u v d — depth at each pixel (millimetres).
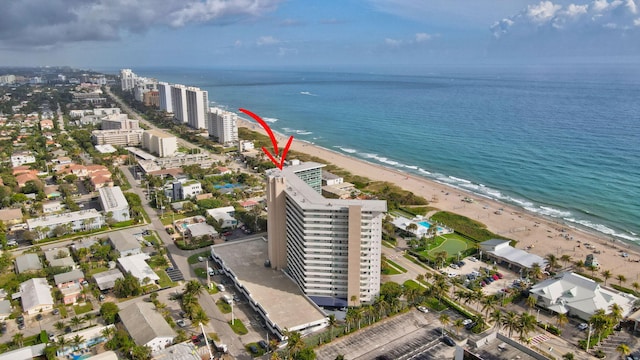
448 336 193000
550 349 185750
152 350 180375
